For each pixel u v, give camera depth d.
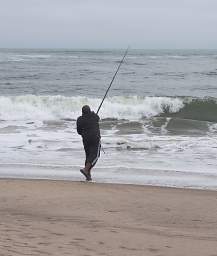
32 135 26.34
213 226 11.31
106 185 16.33
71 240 8.96
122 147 23.42
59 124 30.22
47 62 118.88
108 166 19.66
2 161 20.47
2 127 28.97
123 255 8.12
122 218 11.81
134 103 37.72
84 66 105.00
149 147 23.52
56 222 10.72
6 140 24.84
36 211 12.22
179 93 56.91
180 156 21.70
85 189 15.48
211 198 14.59
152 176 18.12
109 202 13.66
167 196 14.75
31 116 33.94
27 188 15.38
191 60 144.50
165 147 23.66
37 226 10.09
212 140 25.62
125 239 9.37
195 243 9.36
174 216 12.27
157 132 28.44
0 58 139.00
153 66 109.75
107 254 8.09
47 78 73.38
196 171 18.94
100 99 36.88
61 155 21.73
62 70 90.62
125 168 19.30
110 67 102.81
